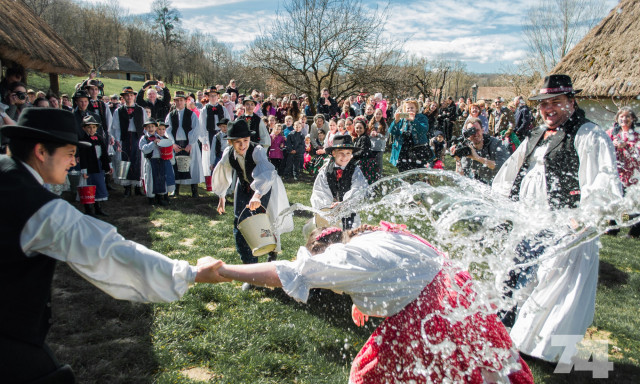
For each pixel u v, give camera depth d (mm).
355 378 2420
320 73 24594
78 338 3820
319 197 4840
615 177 3236
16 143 2029
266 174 4770
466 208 3041
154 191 8398
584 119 3539
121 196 9273
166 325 4020
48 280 2031
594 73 10297
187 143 9352
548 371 3504
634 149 6605
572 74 10812
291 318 4258
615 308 4703
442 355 2160
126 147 9148
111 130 9250
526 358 3672
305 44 22547
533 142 3730
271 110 15250
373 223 5172
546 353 3439
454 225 3088
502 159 6113
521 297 3537
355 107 17016
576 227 3254
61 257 1987
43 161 2066
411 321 2197
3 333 1877
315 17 22266
